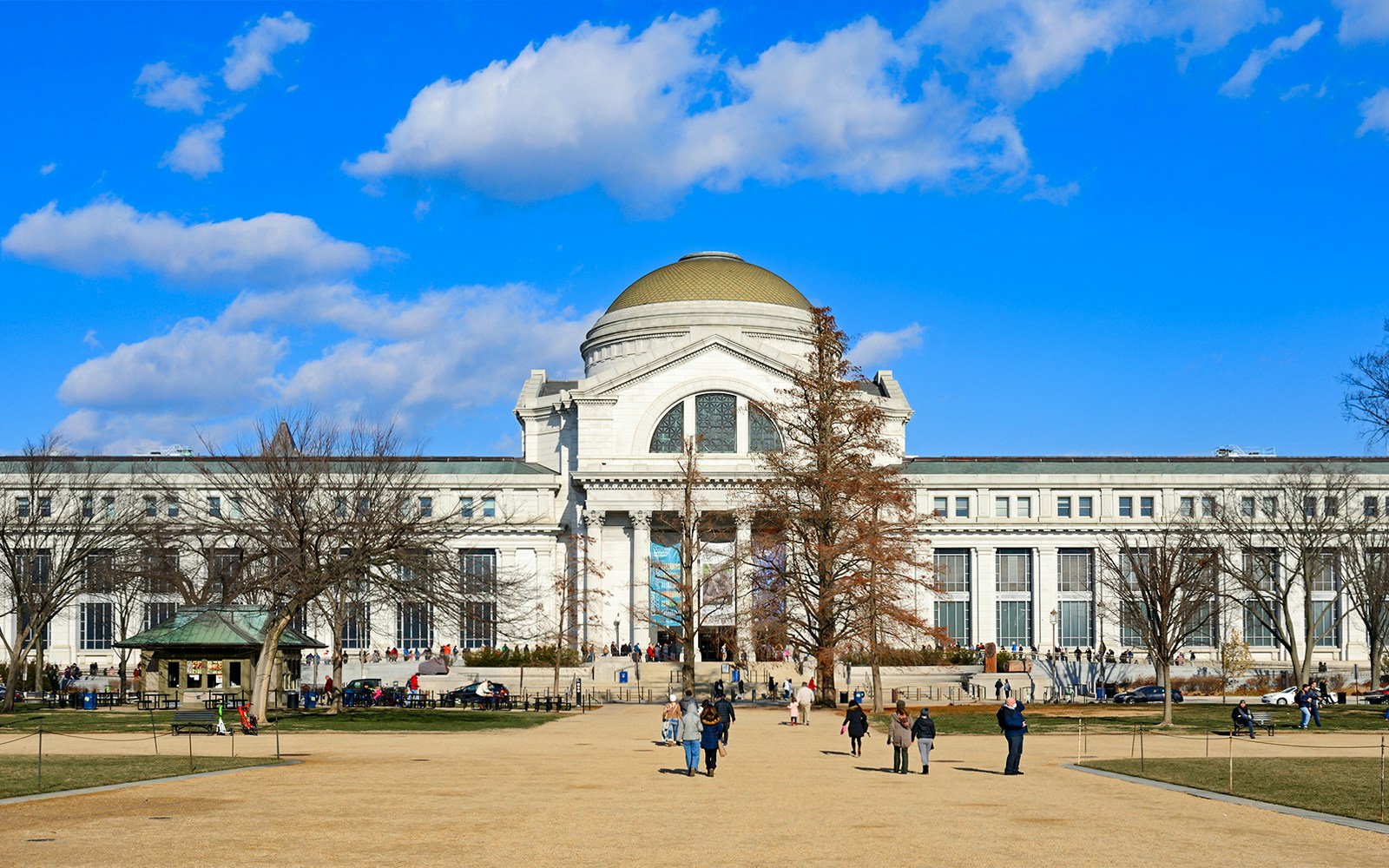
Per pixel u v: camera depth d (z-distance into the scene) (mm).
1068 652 131000
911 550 91438
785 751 52531
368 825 30406
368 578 71438
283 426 85688
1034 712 80000
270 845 27453
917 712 79000
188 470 123875
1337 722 70438
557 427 137000
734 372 129875
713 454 127062
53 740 55000
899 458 131000
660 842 28266
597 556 126312
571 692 96500
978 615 131750
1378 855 27094
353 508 75938
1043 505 133875
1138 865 25906
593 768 44375
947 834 29562
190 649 76188
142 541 96875
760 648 91438
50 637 123000
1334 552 113312
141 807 33062
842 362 86562
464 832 29375
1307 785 39219
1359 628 129625
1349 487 124750
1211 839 28938
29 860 25609
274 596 70375
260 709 64812
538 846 27609
